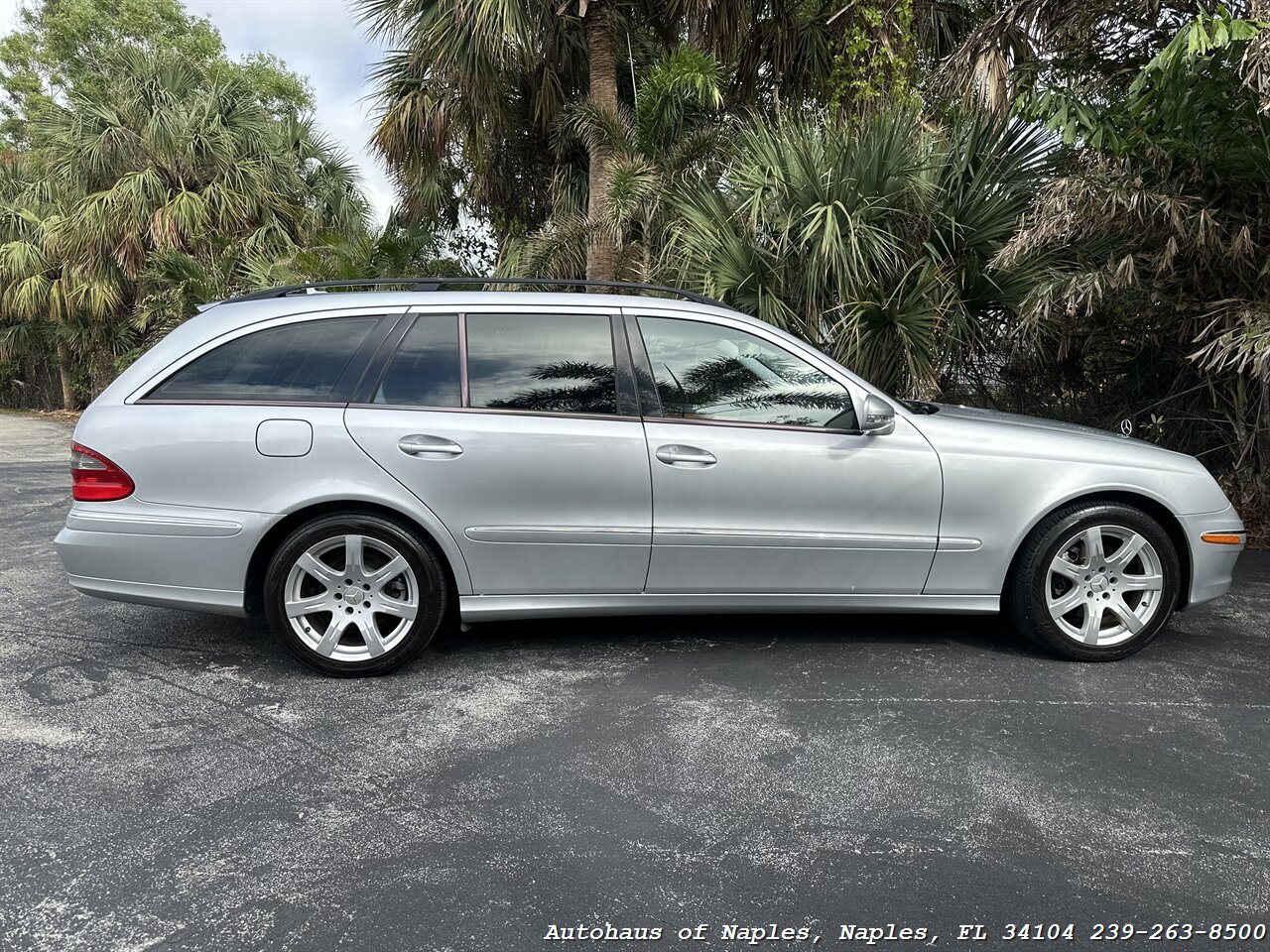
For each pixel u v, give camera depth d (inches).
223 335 141.5
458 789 105.6
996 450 144.9
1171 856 91.4
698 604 145.7
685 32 420.2
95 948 77.4
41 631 164.4
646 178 321.4
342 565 141.6
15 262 729.6
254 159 622.5
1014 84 247.4
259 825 97.6
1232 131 193.2
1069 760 112.8
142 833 95.9
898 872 88.9
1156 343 250.8
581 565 142.3
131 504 136.4
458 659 148.7
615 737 119.6
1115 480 145.3
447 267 499.5
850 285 243.0
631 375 143.3
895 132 249.8
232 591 137.6
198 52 1012.5
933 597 147.5
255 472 135.8
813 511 143.0
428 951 77.4
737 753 114.9
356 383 139.8
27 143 1162.6
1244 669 144.9
